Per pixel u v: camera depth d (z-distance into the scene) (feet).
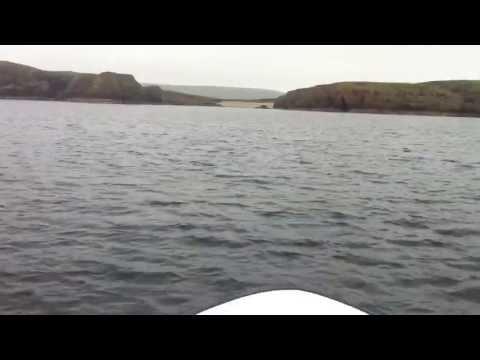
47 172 56.29
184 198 43.50
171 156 78.74
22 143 89.25
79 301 20.25
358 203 43.78
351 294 21.95
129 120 202.08
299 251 28.37
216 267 25.12
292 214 38.37
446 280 23.93
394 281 23.68
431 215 39.22
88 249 27.37
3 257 25.52
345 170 67.92
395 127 212.84
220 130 159.94
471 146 118.73
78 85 426.92
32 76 413.80
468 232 33.81
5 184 47.44
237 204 41.68
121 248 27.76
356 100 417.08
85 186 48.03
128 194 44.57
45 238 29.32
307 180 57.47
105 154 78.02
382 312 19.93
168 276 23.56
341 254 27.99
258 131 160.76
